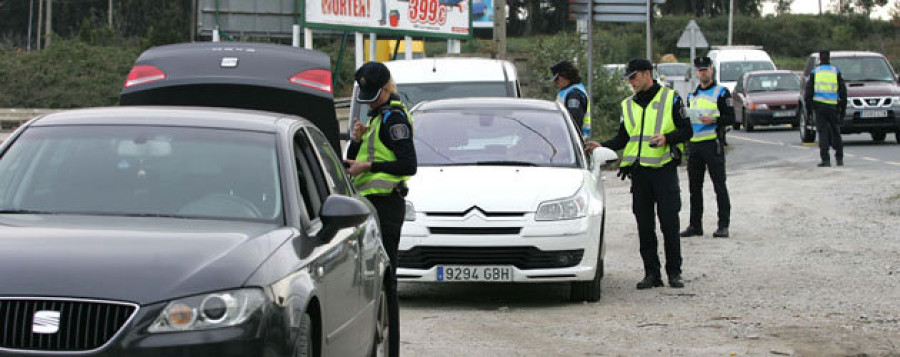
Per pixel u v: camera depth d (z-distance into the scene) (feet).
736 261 52.08
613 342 34.73
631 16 81.61
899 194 73.10
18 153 24.91
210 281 19.97
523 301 43.37
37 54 203.31
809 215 66.39
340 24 106.52
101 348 19.19
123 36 362.53
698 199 60.03
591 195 42.34
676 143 45.60
